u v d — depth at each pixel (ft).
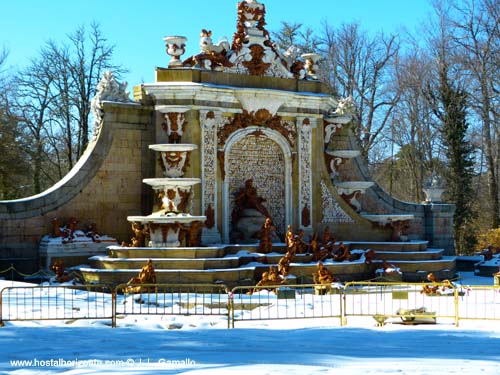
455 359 44.01
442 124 188.96
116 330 61.21
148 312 69.87
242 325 68.08
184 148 110.11
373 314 69.62
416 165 209.05
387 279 110.11
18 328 61.05
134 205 115.55
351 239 127.65
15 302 77.92
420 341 54.03
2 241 105.19
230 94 117.60
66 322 66.59
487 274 130.62
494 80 176.55
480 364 41.96
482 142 197.47
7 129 162.71
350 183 127.65
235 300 83.20
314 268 107.76
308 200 124.47
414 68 193.36
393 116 204.74
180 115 113.70
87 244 109.19
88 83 180.24
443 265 122.21
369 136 205.57
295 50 126.82
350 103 133.18
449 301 85.61
